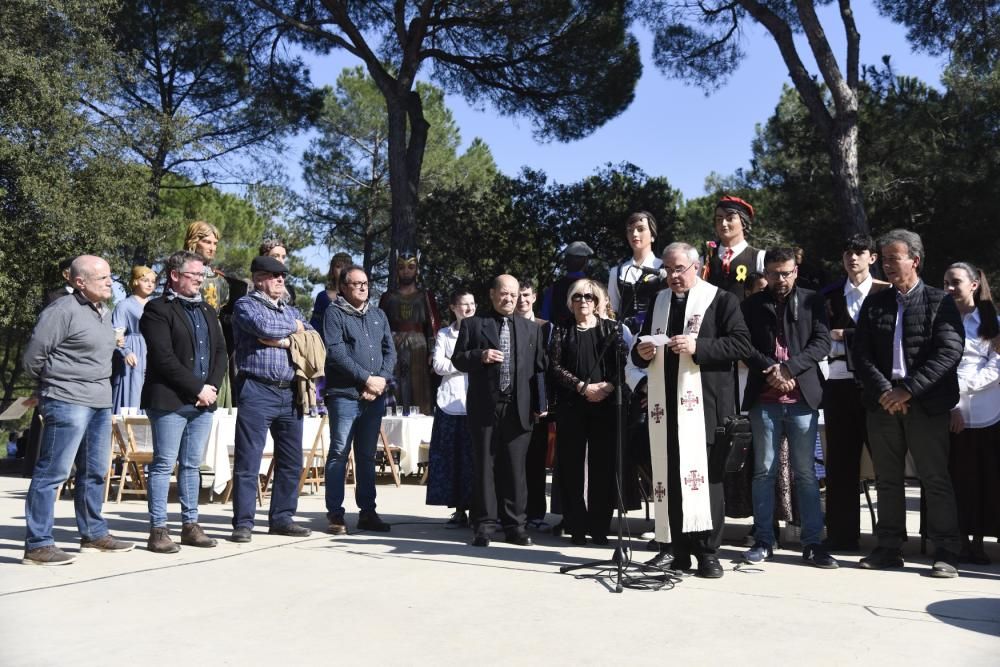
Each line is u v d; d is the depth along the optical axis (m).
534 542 6.20
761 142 24.50
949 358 5.16
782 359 5.39
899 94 20.27
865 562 5.35
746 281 6.16
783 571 5.21
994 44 16.14
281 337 6.10
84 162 19.25
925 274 20.34
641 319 6.21
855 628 3.91
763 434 5.48
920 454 5.27
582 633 3.79
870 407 5.39
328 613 4.09
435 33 19.86
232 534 6.00
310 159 34.44
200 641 3.62
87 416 5.26
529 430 6.10
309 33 20.73
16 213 18.66
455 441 6.89
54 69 18.89
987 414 5.57
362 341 6.56
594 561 5.36
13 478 10.17
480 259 25.09
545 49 20.02
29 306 18.86
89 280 5.23
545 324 6.28
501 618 4.02
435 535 6.49
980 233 19.44
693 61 19.27
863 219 15.39
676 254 5.12
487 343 6.08
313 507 8.10
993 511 5.56
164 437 5.62
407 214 18.34
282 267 6.22
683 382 4.97
